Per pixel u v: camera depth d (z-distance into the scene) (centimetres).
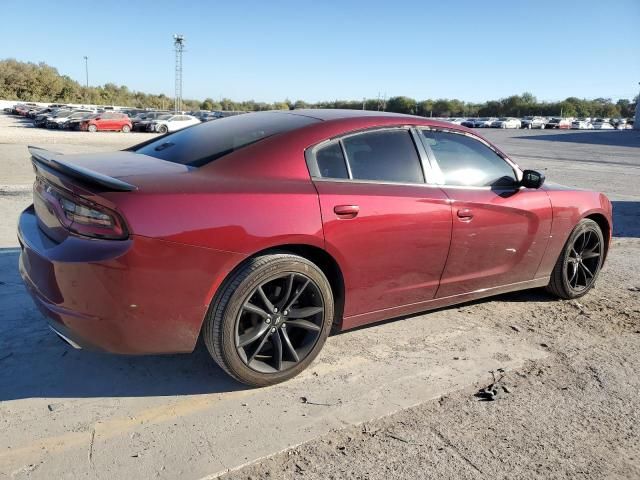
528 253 396
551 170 1603
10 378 284
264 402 275
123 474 217
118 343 249
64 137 2662
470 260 358
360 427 257
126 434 243
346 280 301
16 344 320
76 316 244
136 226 234
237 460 229
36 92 8838
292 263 275
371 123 324
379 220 302
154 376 296
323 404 275
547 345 361
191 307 254
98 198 236
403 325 382
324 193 285
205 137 327
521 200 380
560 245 420
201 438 243
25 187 895
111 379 290
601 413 279
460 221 341
